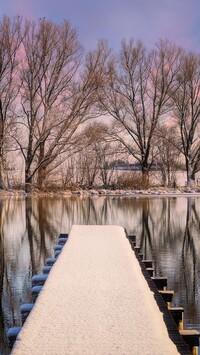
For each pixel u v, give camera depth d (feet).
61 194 101.91
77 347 14.58
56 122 102.17
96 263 26.73
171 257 44.11
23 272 38.68
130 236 40.93
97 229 41.34
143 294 20.39
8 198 92.58
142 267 27.04
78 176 114.62
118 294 20.42
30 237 53.06
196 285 35.27
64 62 102.89
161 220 66.95
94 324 16.62
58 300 19.54
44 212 74.23
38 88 102.06
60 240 40.91
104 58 104.47
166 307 19.04
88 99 103.09
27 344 14.83
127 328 16.21
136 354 14.06
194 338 17.63
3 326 26.96
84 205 84.02
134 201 92.02
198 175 152.25
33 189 101.30
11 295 32.65
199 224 63.36
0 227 59.77
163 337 15.47
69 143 101.96
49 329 16.12
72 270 24.97
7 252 45.57
